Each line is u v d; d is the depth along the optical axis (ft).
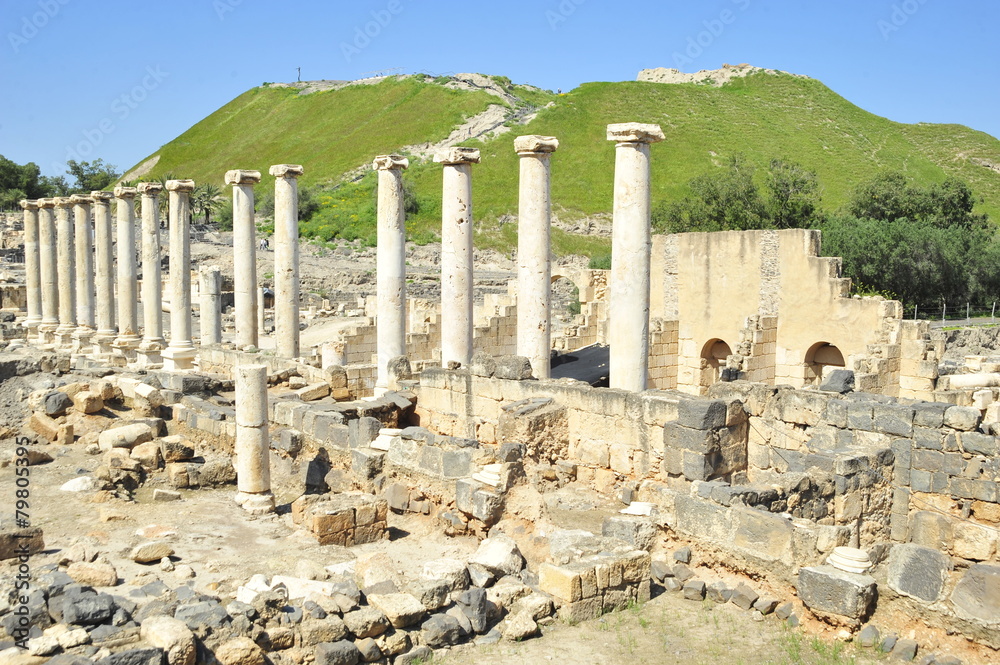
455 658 39.06
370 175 381.81
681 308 139.44
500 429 66.54
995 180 358.02
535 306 78.74
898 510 61.52
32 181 380.37
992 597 37.35
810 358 122.93
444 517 57.88
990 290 207.00
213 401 86.74
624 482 61.98
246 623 37.52
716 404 56.85
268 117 484.33
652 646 40.22
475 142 395.96
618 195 70.23
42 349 145.48
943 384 103.96
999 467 57.67
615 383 70.95
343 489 66.74
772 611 43.24
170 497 63.98
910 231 205.16
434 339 130.93
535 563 49.88
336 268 281.54
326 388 92.07
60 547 50.14
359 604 41.16
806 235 120.78
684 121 412.57
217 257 279.08
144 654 33.22
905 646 38.11
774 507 49.65
